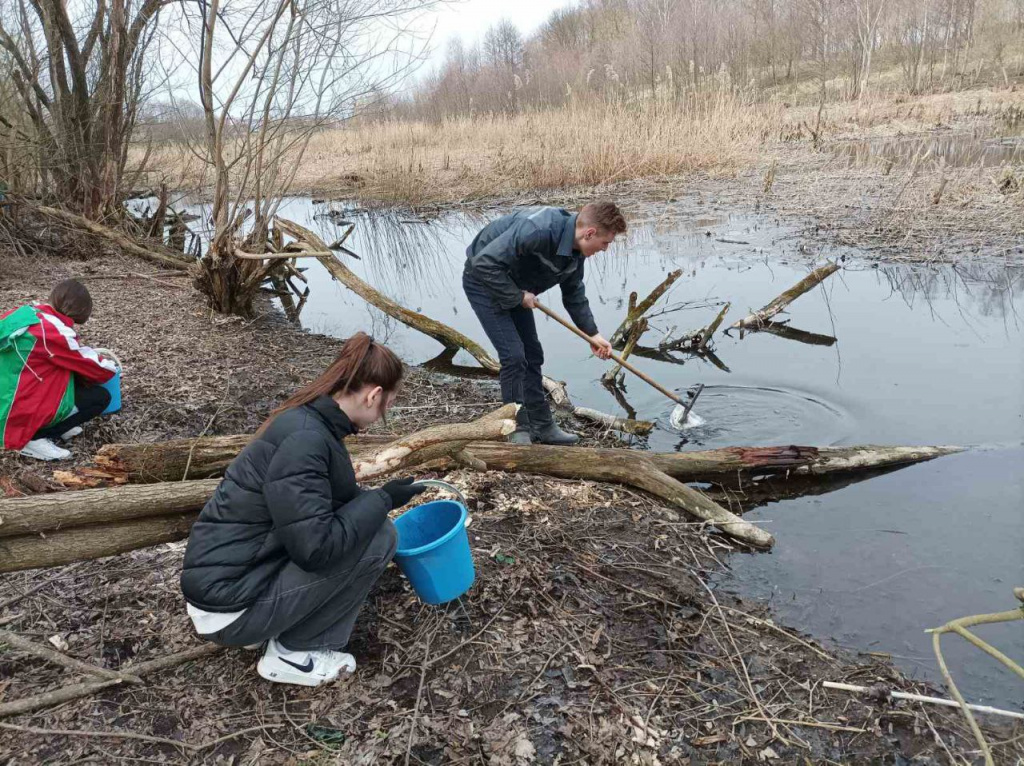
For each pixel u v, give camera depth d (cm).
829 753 256
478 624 305
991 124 1739
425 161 1766
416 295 911
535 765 244
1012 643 309
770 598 343
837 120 1911
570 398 586
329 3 714
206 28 724
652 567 359
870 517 405
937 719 271
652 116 1591
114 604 311
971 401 522
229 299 765
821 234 971
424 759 245
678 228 1082
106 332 685
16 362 416
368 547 257
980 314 684
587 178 1467
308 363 645
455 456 363
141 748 247
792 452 443
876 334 659
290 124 781
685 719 267
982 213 957
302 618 255
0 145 946
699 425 521
